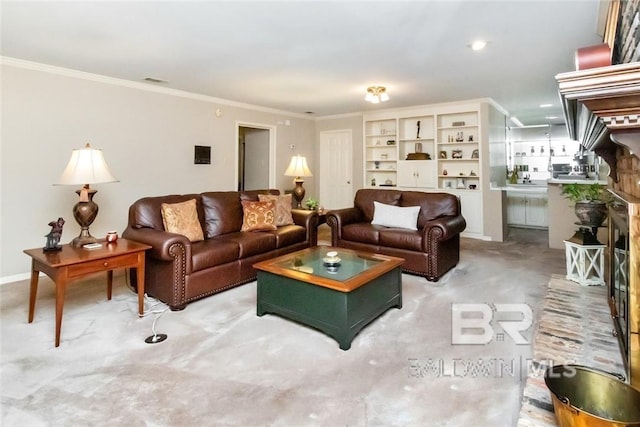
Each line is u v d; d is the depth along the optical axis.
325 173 7.45
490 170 5.68
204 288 2.96
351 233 4.11
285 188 6.87
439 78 4.33
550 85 4.69
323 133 7.44
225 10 2.51
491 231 5.63
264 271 2.60
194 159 5.25
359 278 2.31
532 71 4.02
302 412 1.58
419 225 4.14
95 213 2.74
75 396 1.69
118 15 2.59
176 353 2.09
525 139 8.36
